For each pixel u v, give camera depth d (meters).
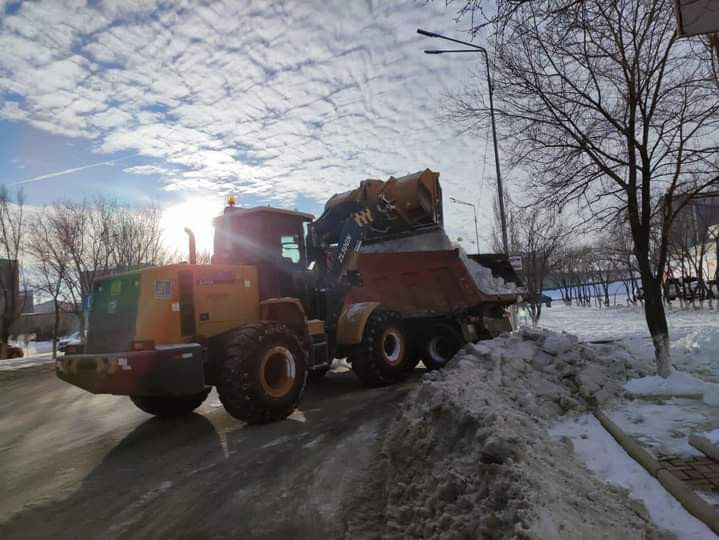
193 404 7.47
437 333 9.94
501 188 13.63
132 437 6.26
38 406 9.07
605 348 7.26
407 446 4.59
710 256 30.39
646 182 5.52
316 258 8.41
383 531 3.29
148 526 3.64
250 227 7.57
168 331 6.13
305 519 3.55
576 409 5.10
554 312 30.81
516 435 3.52
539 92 5.68
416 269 9.68
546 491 2.81
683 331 10.80
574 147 5.69
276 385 6.43
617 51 5.39
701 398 4.96
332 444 5.20
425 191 9.30
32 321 41.31
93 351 6.53
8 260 20.66
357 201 9.08
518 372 5.93
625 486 3.23
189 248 6.84
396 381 8.64
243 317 6.98
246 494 4.07
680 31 2.76
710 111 5.26
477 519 2.85
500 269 11.28
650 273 5.62
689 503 2.82
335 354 8.54
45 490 4.52
